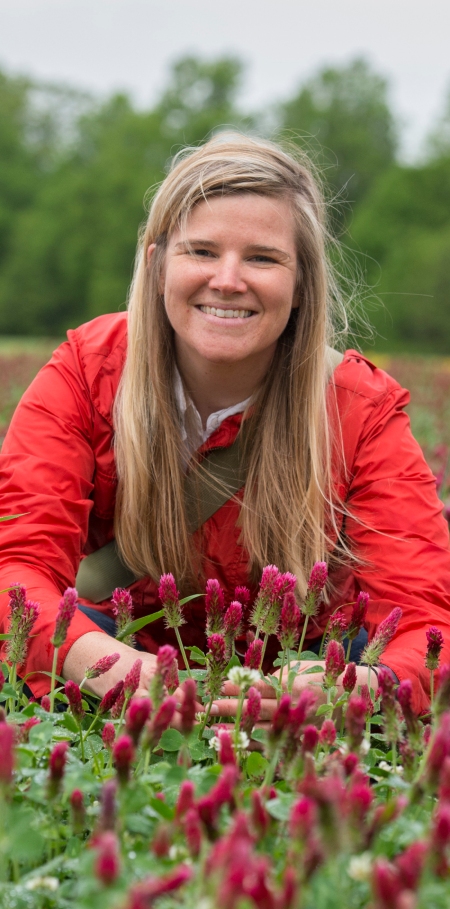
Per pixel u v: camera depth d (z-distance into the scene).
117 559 3.22
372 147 67.50
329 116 68.50
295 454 3.02
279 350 3.08
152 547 3.06
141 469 2.98
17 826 1.48
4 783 1.35
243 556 3.07
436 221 60.56
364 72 71.25
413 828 1.49
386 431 3.04
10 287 66.25
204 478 3.04
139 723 1.65
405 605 2.77
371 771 1.84
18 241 67.06
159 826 1.52
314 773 1.61
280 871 1.44
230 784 1.40
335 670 2.14
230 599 3.14
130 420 2.99
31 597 2.55
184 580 3.11
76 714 2.06
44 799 1.61
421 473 3.00
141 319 3.03
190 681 1.73
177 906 1.27
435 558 2.85
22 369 13.84
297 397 3.03
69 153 75.38
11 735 1.35
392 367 19.62
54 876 1.63
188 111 73.12
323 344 3.03
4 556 2.74
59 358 3.11
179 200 2.87
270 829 1.59
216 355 2.87
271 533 3.02
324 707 2.14
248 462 3.05
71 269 65.44
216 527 3.07
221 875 1.14
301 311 3.03
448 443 8.35
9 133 73.75
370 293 3.72
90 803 1.89
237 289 2.79
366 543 2.94
